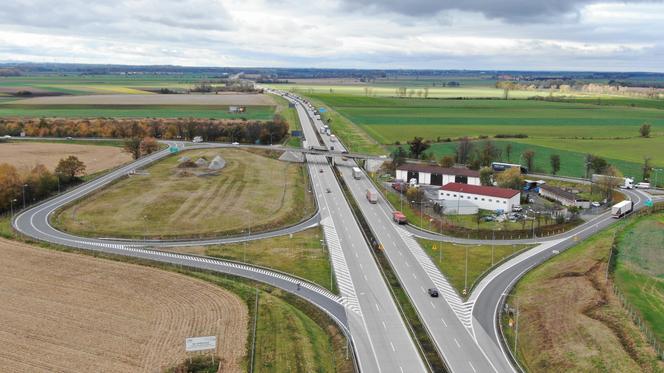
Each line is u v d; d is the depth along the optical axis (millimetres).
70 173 194250
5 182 162250
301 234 145375
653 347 83750
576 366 81375
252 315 95750
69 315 94125
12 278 109875
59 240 136000
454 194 170625
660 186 198875
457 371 81750
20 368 77812
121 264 119812
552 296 104062
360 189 195750
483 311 101250
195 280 111062
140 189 185125
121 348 83688
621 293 103562
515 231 145000
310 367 80875
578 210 161625
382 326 95188
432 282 114375
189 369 78938
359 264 124250
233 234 144250
